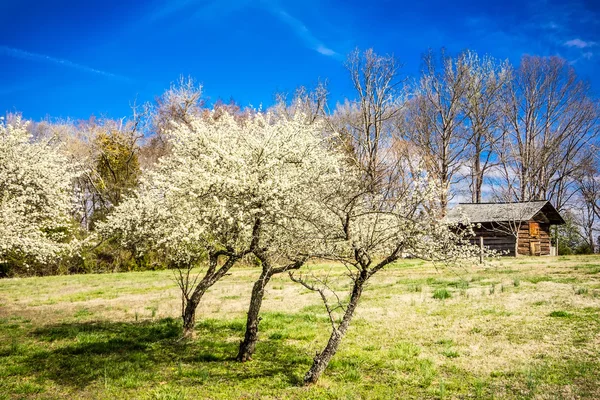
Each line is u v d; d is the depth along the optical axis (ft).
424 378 24.67
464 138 147.13
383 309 43.91
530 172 153.89
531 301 43.19
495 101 148.46
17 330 41.01
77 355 31.91
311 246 26.02
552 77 150.30
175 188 30.30
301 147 32.35
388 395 22.54
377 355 29.19
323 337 34.76
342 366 27.48
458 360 27.58
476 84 142.20
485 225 119.96
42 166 46.24
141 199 39.45
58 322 44.55
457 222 25.90
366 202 27.37
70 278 90.94
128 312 49.34
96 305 55.21
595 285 50.75
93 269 104.12
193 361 29.73
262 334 36.40
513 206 119.14
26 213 48.44
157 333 37.99
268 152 30.42
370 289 58.49
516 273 67.97
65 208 50.49
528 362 26.27
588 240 150.51
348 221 23.90
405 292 54.34
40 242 45.29
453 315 39.42
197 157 33.32
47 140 51.11
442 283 61.21
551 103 151.23
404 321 38.34
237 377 26.17
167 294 63.36
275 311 46.03
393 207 25.81
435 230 24.35
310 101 141.49
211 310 48.24
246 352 29.27
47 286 77.36
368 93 132.16
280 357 30.04
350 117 147.33
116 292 67.97
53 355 31.94
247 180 28.50
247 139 31.65
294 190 29.19
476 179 157.58
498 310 40.14
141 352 32.12
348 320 24.89
